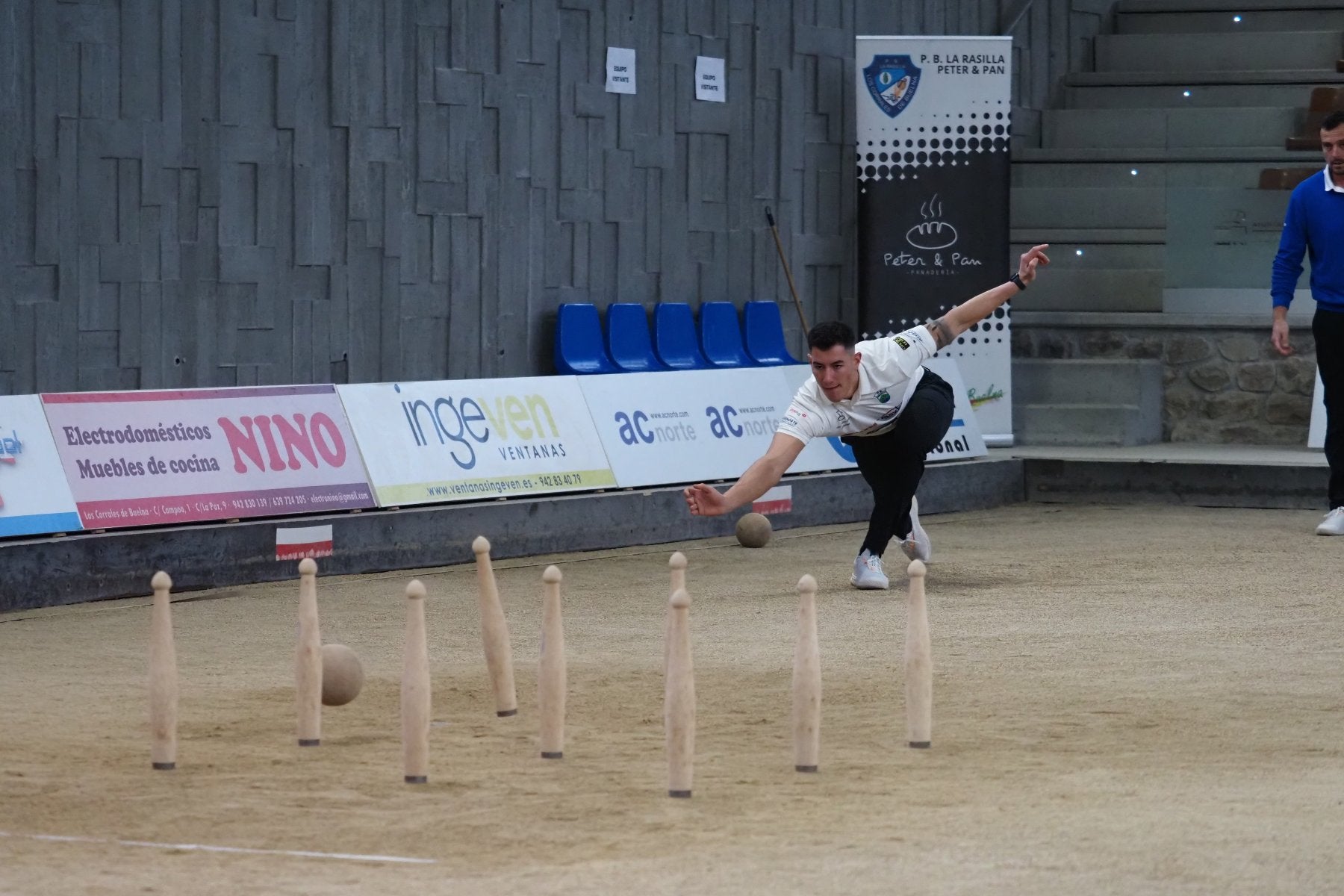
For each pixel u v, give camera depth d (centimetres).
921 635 1077
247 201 2156
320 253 2231
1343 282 2133
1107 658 1397
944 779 995
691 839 867
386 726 1154
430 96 2342
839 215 2925
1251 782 987
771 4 2789
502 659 1192
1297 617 1602
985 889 779
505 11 2420
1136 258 2944
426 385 2058
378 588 1820
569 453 2156
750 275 2778
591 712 1201
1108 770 1016
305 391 1944
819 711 1019
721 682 1307
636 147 2606
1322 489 2489
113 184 2028
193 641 1508
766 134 2794
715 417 2341
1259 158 2939
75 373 2003
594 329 2512
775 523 2331
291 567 1872
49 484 1716
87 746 1094
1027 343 2959
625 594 1786
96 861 833
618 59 2570
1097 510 2541
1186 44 3206
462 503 2052
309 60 2208
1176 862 821
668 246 2659
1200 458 2595
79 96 1994
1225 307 2877
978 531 2303
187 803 946
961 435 2612
